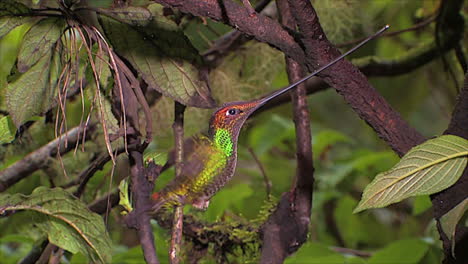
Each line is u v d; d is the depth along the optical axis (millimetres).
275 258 4465
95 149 5734
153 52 3809
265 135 7871
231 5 3381
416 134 3594
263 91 6145
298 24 3305
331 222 8258
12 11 3576
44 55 3756
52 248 4887
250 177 8211
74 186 5805
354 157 7984
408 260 5766
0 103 4055
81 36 3656
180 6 3385
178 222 3945
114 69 3676
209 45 6020
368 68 6531
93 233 3791
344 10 6215
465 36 7215
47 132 5652
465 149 3359
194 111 5984
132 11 3766
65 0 3646
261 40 3461
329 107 10031
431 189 3354
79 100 6047
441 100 8680
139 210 3836
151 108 5867
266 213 5324
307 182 4660
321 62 3414
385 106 3539
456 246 3564
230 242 5301
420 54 6559
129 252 5738
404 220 8469
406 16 7816
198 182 3777
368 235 8383
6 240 5820
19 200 3770
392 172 3354
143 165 3980
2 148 5723
